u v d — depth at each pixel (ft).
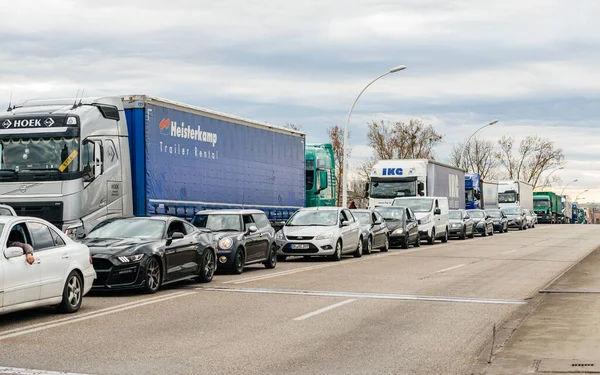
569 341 32.78
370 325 38.81
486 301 48.44
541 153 390.83
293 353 31.42
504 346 31.96
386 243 102.63
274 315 42.06
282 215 96.53
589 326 36.76
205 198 77.46
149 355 30.78
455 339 34.81
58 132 61.11
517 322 39.42
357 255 90.43
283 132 97.04
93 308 44.47
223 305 46.11
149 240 52.47
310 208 88.69
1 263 36.35
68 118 61.31
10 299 36.68
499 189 239.71
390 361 29.89
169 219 56.03
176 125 72.23
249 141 87.51
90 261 44.34
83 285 43.34
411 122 252.42
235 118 84.02
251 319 40.57
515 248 110.22
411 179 136.67
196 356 30.66
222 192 81.05
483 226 158.81
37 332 36.09
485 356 30.32
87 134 61.98
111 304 46.26
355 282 59.98
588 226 248.52
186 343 33.50
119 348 32.22
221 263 65.92
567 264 78.89
